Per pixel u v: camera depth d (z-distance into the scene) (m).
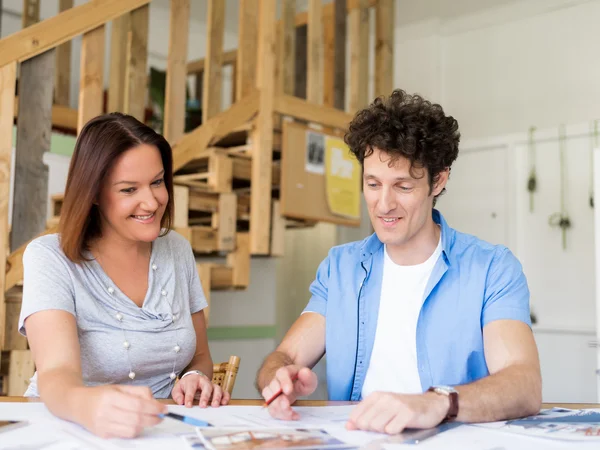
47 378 1.17
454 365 1.43
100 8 2.65
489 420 1.12
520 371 1.24
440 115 1.42
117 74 3.62
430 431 1.05
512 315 1.38
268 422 1.10
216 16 3.18
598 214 3.11
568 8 4.90
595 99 4.76
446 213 5.43
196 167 3.47
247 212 3.27
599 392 3.11
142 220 1.50
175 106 3.01
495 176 5.20
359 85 3.78
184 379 1.39
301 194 3.37
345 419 1.15
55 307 1.37
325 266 1.64
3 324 2.38
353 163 3.64
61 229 1.48
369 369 1.50
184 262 1.74
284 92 3.47
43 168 2.52
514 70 5.14
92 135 1.47
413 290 1.49
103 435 0.96
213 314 3.93
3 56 2.38
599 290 3.10
